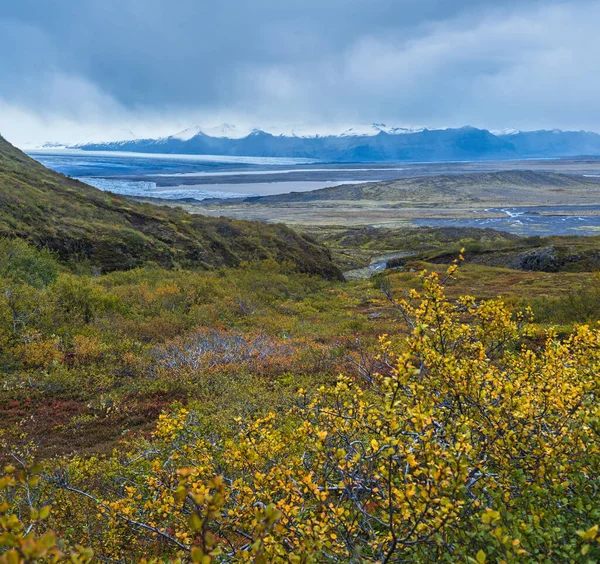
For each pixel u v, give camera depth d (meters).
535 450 2.71
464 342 3.81
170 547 3.73
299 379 11.76
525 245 58.38
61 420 9.41
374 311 26.59
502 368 4.10
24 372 11.38
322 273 55.06
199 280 27.05
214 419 7.99
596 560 2.09
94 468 5.89
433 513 2.05
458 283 38.12
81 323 15.62
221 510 2.84
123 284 26.11
